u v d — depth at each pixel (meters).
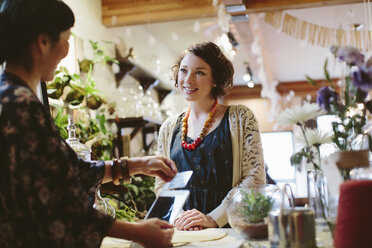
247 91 11.20
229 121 2.04
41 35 1.11
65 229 1.00
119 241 1.42
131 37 5.46
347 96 1.32
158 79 5.38
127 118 4.33
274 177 7.47
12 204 0.99
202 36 6.57
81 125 3.06
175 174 1.47
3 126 1.00
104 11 4.68
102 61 3.97
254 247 1.23
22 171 0.98
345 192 1.01
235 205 1.37
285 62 8.91
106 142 3.60
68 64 3.44
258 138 1.99
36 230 0.98
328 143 1.30
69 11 1.17
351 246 0.98
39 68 1.14
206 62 2.06
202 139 2.04
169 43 6.95
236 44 5.78
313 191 1.25
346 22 6.02
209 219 1.74
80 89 3.04
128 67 4.73
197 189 1.98
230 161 1.97
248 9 4.58
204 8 4.59
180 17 4.67
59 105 2.95
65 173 1.03
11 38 1.09
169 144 2.15
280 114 1.35
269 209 1.32
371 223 0.98
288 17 5.06
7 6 1.10
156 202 1.37
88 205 1.06
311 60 8.69
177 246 1.28
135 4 4.67
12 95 1.03
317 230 1.19
